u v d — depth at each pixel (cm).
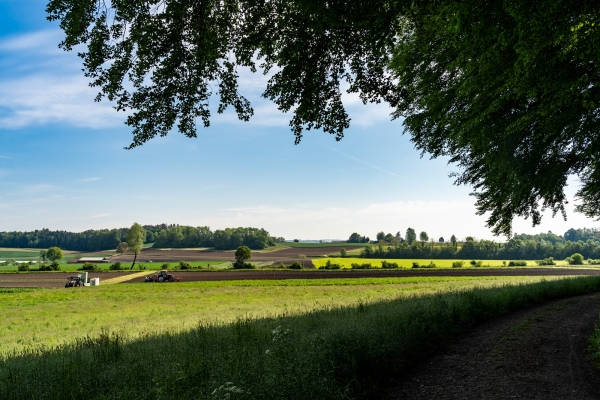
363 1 538
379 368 599
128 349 809
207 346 734
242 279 5150
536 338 827
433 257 10838
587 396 498
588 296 1636
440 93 1030
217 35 673
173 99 700
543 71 600
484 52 678
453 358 702
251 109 755
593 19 477
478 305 1152
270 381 466
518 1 461
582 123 726
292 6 605
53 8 553
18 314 2447
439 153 1273
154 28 604
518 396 506
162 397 460
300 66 677
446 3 537
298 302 2281
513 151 910
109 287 4347
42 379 574
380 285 3709
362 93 730
